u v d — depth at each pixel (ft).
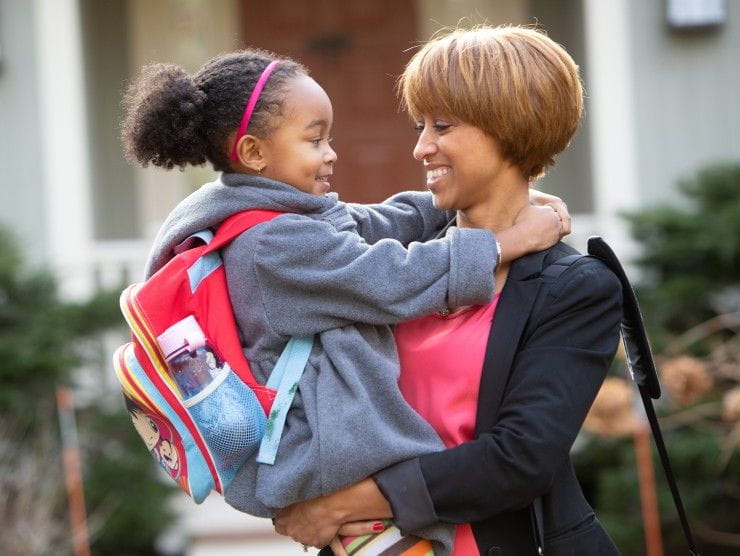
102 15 54.03
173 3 54.54
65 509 39.04
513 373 13.24
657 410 37.06
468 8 54.39
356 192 54.49
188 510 42.16
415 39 54.49
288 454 13.28
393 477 12.96
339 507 13.17
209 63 14.47
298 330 13.51
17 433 38.27
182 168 14.74
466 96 13.48
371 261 13.34
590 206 50.96
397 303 13.33
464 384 13.38
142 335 13.62
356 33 54.44
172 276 13.74
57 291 41.24
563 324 13.25
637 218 40.88
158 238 14.51
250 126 14.02
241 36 54.49
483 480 12.76
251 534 41.14
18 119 46.24
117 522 38.11
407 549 13.35
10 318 39.96
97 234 51.42
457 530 13.43
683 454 35.96
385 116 54.39
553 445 12.78
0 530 37.06
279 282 13.52
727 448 35.83
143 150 14.43
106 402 40.45
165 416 13.67
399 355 13.98
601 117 45.93
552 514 13.57
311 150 14.15
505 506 12.92
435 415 13.46
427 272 13.37
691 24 45.91
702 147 46.34
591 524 13.87
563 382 12.97
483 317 13.65
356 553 13.41
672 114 46.29
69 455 37.60
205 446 13.43
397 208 15.53
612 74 45.93
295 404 13.44
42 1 46.01
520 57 13.53
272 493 13.10
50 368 38.47
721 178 42.14
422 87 13.75
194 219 14.07
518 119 13.52
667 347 38.42
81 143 46.37
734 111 46.29
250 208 13.96
